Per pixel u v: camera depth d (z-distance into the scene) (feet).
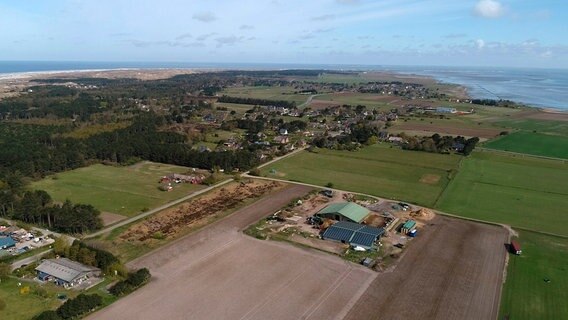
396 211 375.25
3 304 223.92
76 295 238.07
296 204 388.16
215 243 306.96
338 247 302.66
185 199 400.67
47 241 308.40
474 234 328.08
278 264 276.82
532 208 385.50
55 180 457.68
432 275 264.52
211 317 219.41
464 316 223.10
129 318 217.36
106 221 345.92
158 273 263.70
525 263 282.36
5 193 365.40
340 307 229.66
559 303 236.22
